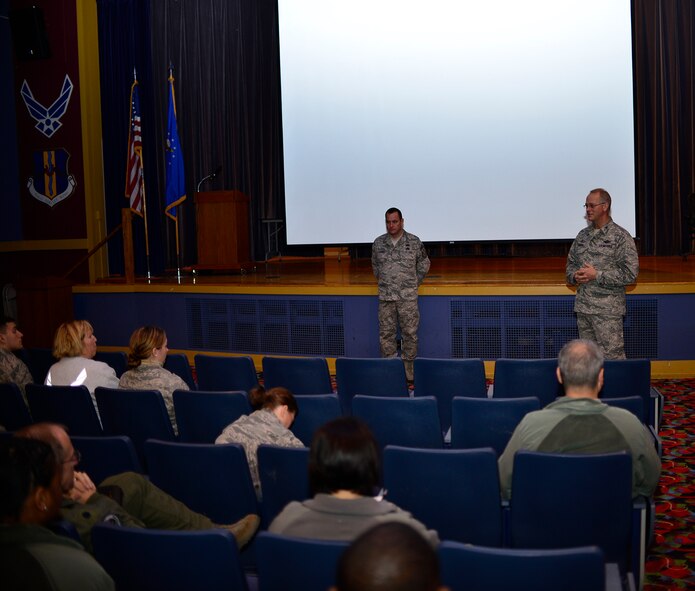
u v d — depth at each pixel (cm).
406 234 636
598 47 767
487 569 162
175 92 1000
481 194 811
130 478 245
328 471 176
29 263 937
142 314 777
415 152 824
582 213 788
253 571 267
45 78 907
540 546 241
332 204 858
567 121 782
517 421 311
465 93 804
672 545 311
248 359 460
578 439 249
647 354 629
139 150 870
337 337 694
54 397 376
